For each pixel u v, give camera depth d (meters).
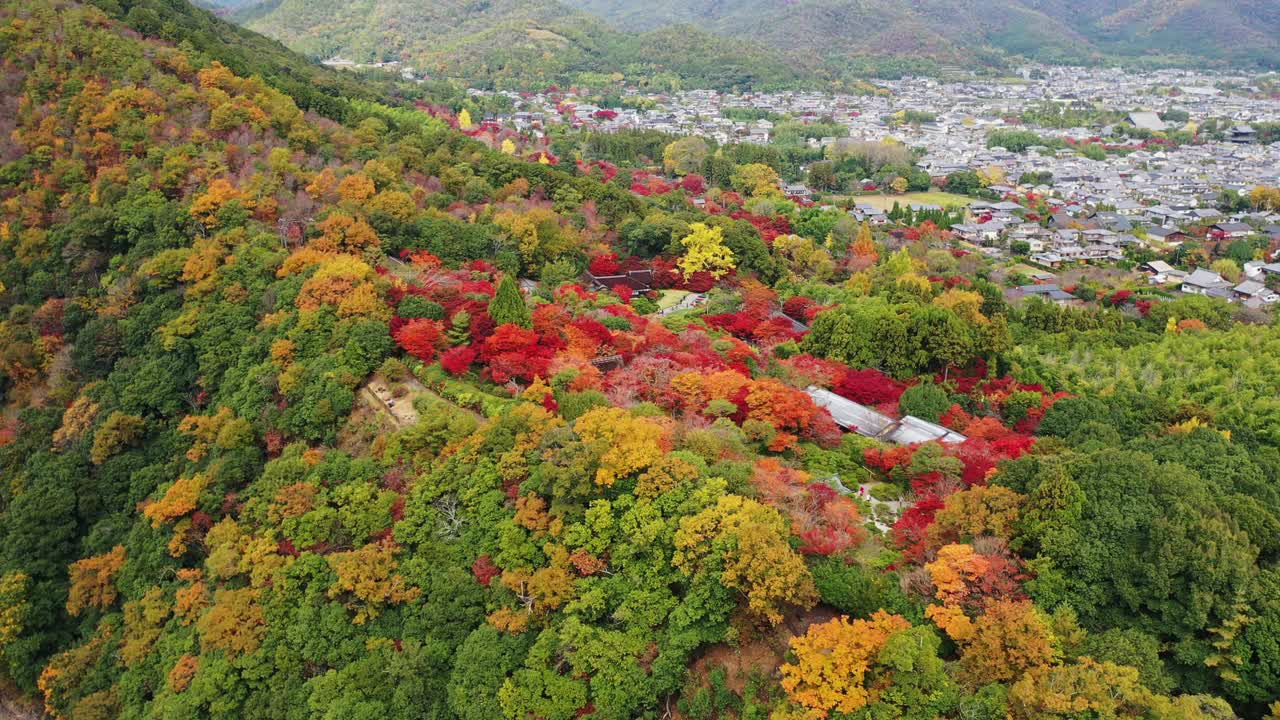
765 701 40.19
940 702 35.72
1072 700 34.81
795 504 47.53
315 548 54.00
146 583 60.31
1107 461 45.59
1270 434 69.12
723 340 81.12
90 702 54.84
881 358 83.81
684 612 43.38
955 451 58.75
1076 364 90.31
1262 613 37.75
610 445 51.38
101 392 74.56
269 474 58.88
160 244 84.75
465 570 49.84
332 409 64.50
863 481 60.94
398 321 71.75
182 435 69.50
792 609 43.59
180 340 74.81
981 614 39.88
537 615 46.38
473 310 74.12
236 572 53.81
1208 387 79.94
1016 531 45.12
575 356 68.31
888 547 49.47
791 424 62.62
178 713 48.09
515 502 51.34
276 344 69.06
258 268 79.38
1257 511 43.09
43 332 84.69
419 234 95.88
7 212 94.50
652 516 46.94
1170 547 39.75
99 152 98.00
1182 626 39.06
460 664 45.16
